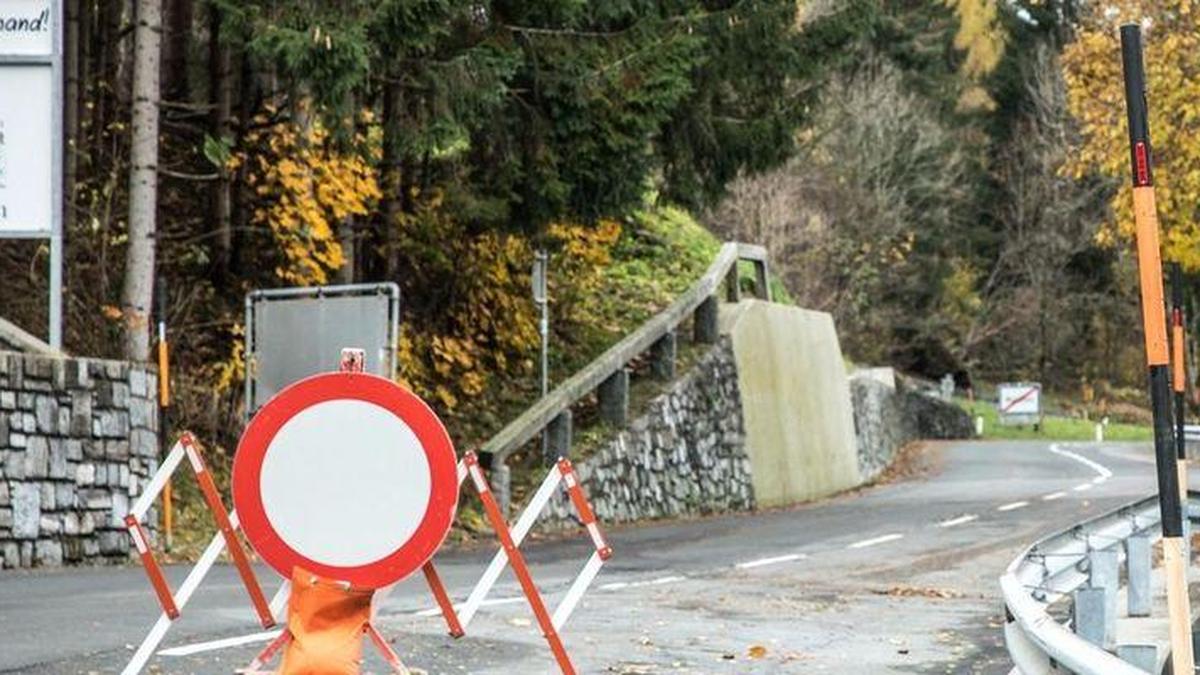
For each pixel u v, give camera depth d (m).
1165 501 8.30
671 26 27.09
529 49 25.94
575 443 32.12
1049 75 88.62
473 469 9.59
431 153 25.14
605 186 28.17
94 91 28.25
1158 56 30.62
